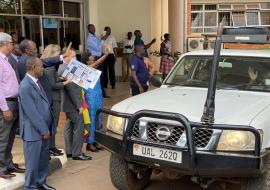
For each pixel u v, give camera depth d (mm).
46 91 5375
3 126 5164
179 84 5723
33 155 4879
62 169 5992
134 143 4285
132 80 7508
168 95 5078
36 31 14133
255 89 5195
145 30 16875
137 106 4609
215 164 3930
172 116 4051
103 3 17062
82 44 16312
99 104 6711
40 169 5086
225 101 4680
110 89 14109
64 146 7113
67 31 15609
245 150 3928
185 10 14516
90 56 6719
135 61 7410
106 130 4781
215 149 3967
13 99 5234
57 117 6191
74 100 6137
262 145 4020
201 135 4035
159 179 5648
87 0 16391
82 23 16344
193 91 5301
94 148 6848
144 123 4293
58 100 6156
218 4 20734
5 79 5137
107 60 13891
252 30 4902
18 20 13391
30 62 4758
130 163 4648
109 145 4590
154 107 4504
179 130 4129
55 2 14922
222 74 5484
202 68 5719
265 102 4684
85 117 6504
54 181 5531
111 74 14125
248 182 4195
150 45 15625
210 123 3967
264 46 7223
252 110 4332
